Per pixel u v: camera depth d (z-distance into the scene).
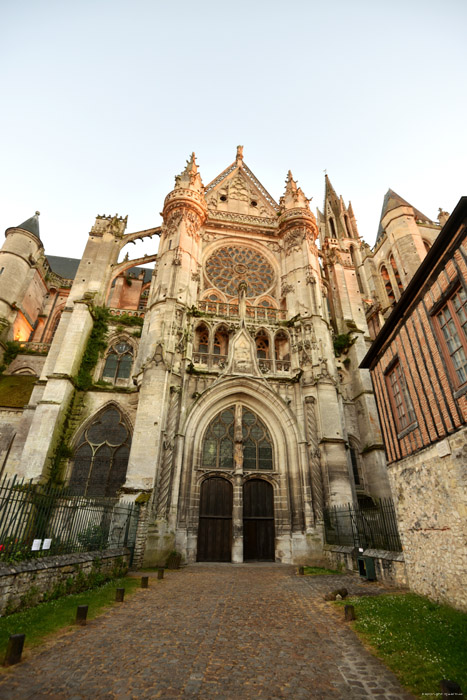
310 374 25.36
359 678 5.71
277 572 16.86
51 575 9.84
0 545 8.75
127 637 7.40
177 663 6.21
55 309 43.44
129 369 27.77
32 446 21.94
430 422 10.73
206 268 32.03
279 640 7.39
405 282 38.84
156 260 31.22
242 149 41.38
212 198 36.88
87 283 30.48
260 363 26.70
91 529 14.16
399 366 13.05
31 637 7.04
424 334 11.12
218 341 27.97
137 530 17.31
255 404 24.86
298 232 32.75
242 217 35.56
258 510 22.42
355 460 28.02
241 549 20.66
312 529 20.92
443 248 10.01
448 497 9.74
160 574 14.31
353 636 7.63
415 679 5.46
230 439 23.83
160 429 20.70
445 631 7.27
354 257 51.50
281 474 23.09
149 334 24.89
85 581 11.34
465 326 9.38
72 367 25.23
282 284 31.75
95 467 23.52
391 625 7.85
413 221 41.31
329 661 6.37
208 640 7.35
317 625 8.35
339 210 56.78
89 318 28.00
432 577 10.29
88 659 6.26
